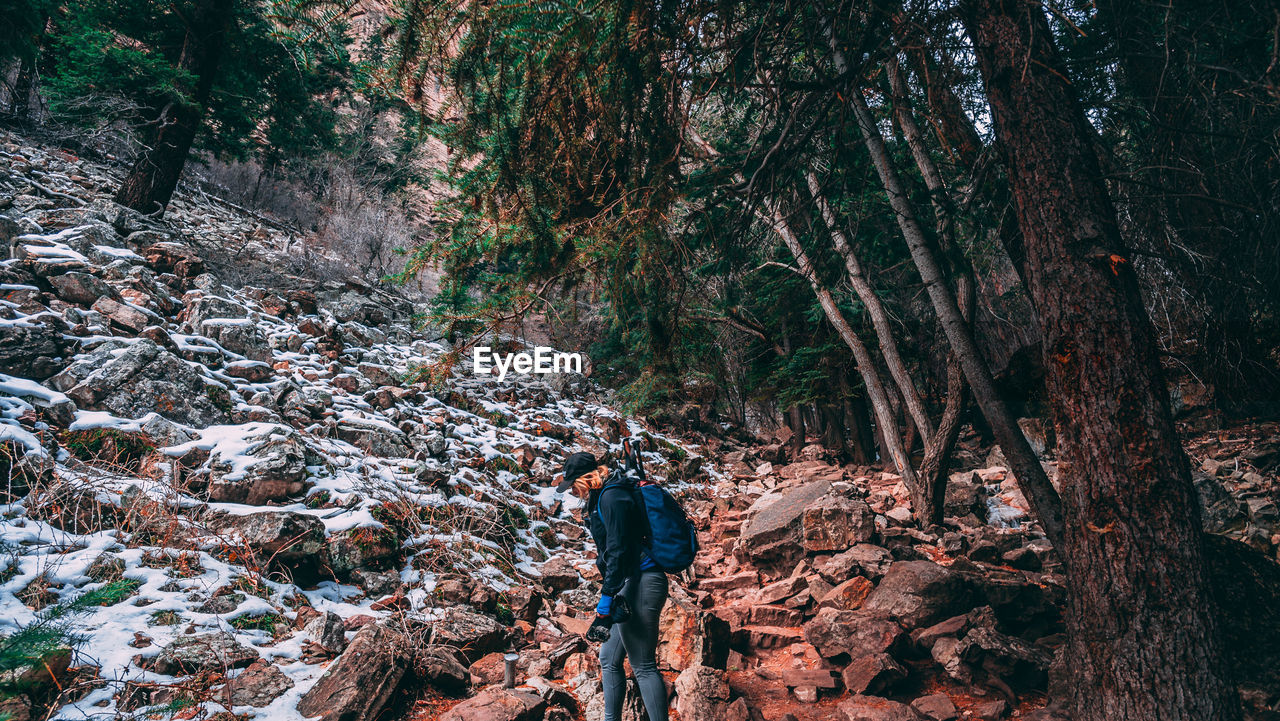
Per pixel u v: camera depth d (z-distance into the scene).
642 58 3.18
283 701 3.41
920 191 7.00
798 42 4.09
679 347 4.46
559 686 4.13
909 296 11.52
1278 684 3.72
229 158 16.62
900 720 3.92
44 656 2.10
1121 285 3.22
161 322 7.11
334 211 18.94
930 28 3.69
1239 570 4.35
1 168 11.00
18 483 4.25
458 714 3.50
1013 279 10.97
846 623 5.05
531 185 3.38
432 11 2.86
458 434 8.43
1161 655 2.96
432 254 3.65
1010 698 4.25
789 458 14.51
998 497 9.70
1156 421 3.10
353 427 6.89
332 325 9.40
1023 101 3.44
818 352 12.05
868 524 6.91
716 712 3.99
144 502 4.43
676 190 3.64
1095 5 4.07
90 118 12.19
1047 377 3.43
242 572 4.31
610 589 3.20
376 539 5.00
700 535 9.18
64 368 5.55
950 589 5.24
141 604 3.76
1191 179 4.46
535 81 3.12
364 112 21.92
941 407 13.30
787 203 6.32
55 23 11.28
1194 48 3.60
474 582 5.11
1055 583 6.06
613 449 10.88
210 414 5.79
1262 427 9.49
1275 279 4.79
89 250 8.00
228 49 12.16
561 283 3.86
